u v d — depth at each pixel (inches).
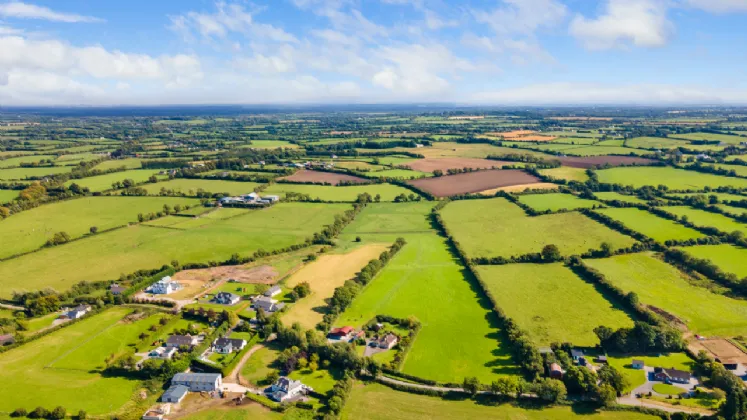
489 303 6309.1
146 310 6245.1
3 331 5605.3
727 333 5339.6
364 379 4810.5
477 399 4446.4
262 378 4859.7
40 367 5027.1
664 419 4084.6
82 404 4441.4
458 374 4798.2
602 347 5147.6
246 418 4259.4
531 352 4877.0
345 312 6156.5
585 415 4190.5
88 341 5526.6
